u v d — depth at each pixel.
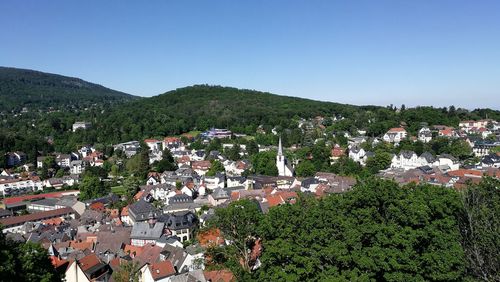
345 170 156.38
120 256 78.94
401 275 33.00
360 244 34.84
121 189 164.38
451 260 33.75
